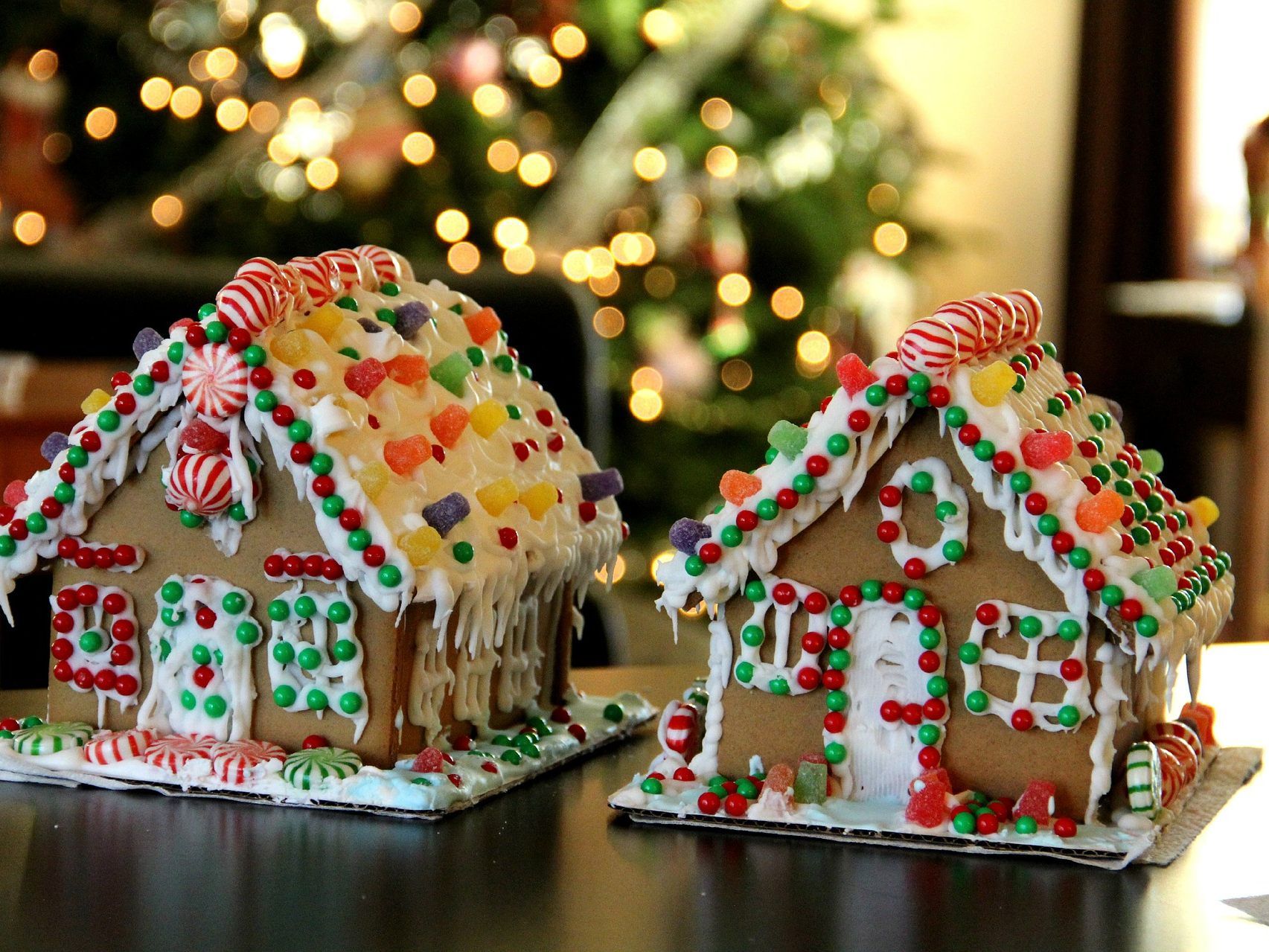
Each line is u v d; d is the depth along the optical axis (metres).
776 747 0.88
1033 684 0.85
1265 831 0.87
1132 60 2.34
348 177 2.00
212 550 0.90
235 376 0.86
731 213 2.01
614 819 0.87
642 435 2.03
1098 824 0.85
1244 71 2.25
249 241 2.04
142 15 2.17
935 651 0.85
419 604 0.89
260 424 0.87
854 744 0.86
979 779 0.85
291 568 0.88
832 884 0.80
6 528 0.91
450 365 0.96
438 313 1.00
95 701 0.92
